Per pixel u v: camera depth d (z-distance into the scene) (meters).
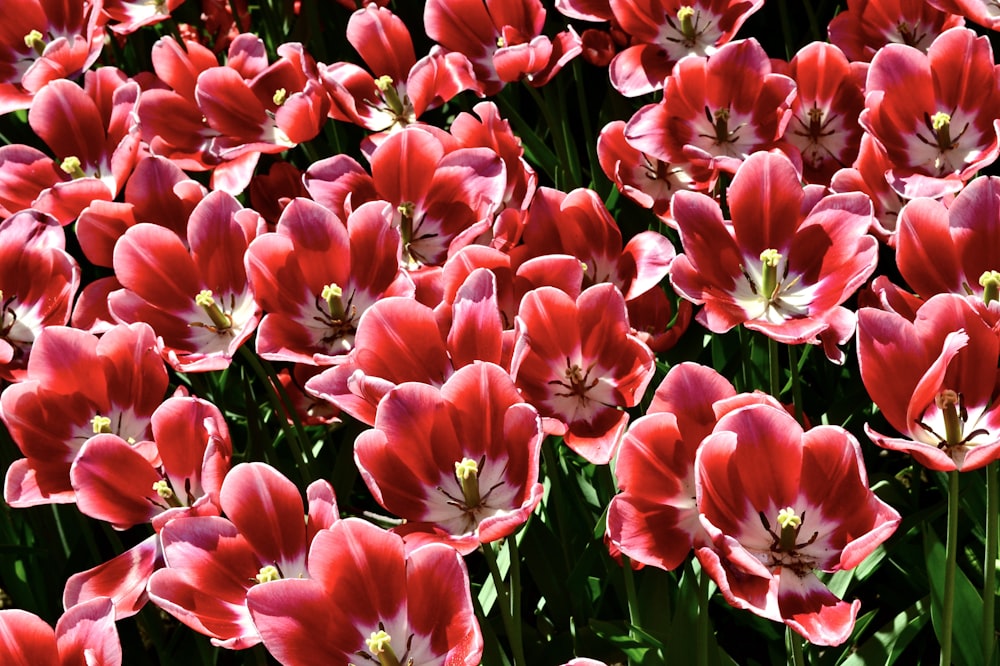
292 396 1.64
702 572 1.37
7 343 1.47
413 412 1.33
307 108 1.58
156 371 1.43
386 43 1.66
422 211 1.52
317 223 1.44
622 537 1.32
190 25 1.95
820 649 1.50
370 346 1.37
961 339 1.27
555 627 1.54
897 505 1.55
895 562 1.54
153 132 1.64
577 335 1.39
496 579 1.37
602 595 1.54
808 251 1.44
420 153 1.50
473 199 1.51
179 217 1.54
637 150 1.58
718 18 1.64
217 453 1.35
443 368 1.38
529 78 1.64
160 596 1.32
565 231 1.48
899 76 1.50
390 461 1.34
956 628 1.45
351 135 1.84
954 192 1.47
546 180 1.81
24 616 1.30
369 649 1.30
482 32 1.67
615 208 1.71
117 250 1.47
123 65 1.93
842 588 1.50
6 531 1.60
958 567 1.45
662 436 1.33
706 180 1.56
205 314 1.50
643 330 1.50
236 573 1.35
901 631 1.47
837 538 1.31
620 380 1.39
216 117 1.62
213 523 1.34
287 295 1.45
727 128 1.56
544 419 1.38
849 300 1.67
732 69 1.54
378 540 1.30
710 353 1.66
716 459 1.30
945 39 1.49
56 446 1.43
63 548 1.61
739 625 1.58
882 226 1.50
